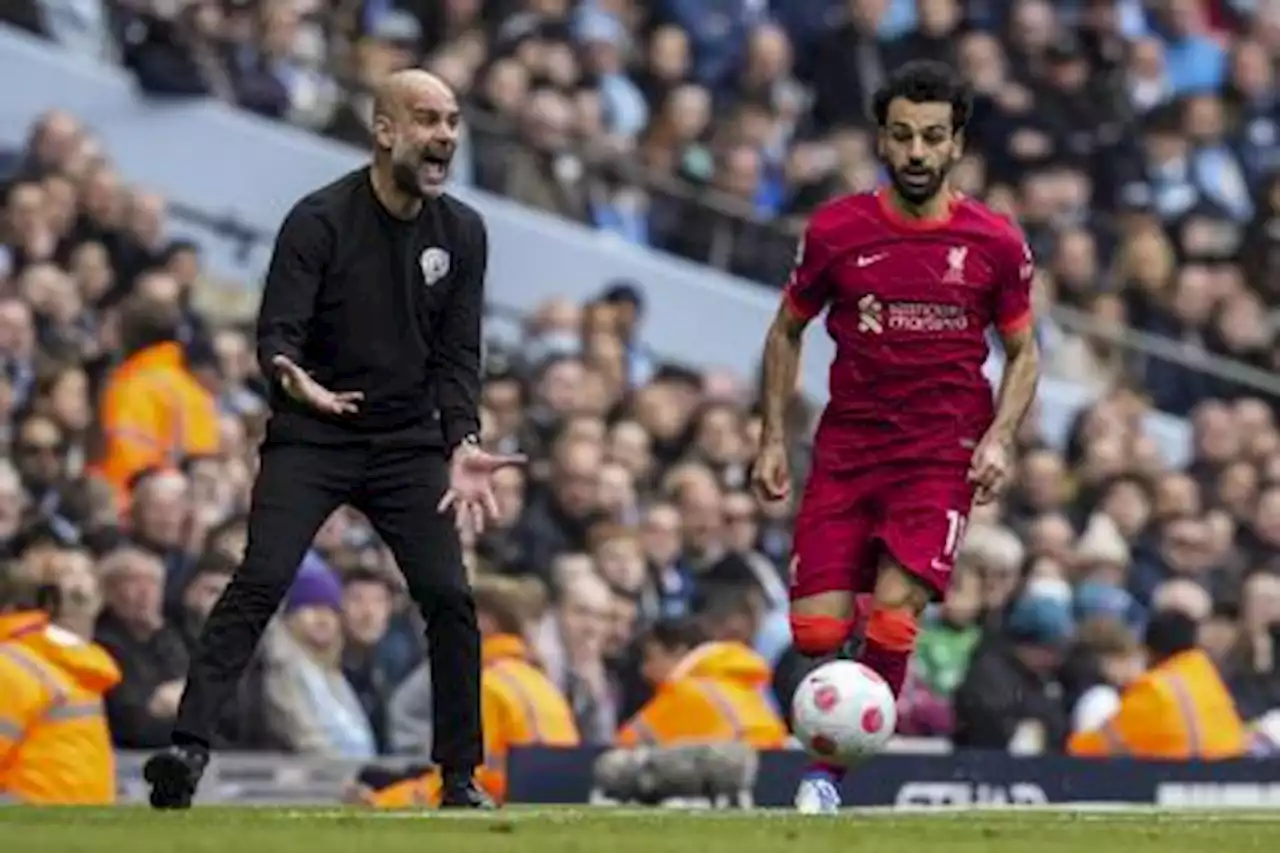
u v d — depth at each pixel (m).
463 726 32.28
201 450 49.00
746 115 68.50
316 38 63.84
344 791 42.06
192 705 31.41
